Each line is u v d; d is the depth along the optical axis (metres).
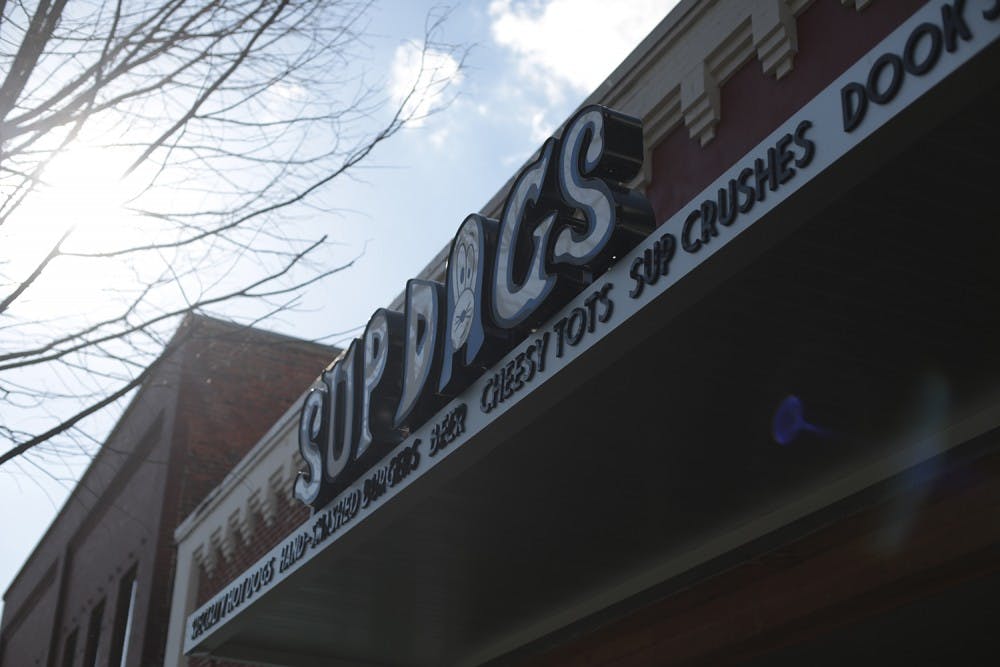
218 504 15.98
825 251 4.73
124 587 19.81
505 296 6.38
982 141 4.13
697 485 6.79
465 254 7.02
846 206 4.46
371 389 7.87
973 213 4.46
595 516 7.34
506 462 6.67
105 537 21.81
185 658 15.91
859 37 6.26
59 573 24.67
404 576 8.44
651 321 5.26
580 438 6.36
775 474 6.58
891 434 6.08
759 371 5.60
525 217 6.45
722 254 4.79
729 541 7.37
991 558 5.61
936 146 4.16
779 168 4.53
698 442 6.29
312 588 8.69
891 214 4.49
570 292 5.97
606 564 8.09
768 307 5.12
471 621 9.42
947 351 5.34
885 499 6.27
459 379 6.80
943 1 3.95
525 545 7.82
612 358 5.55
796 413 5.93
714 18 7.25
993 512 5.56
